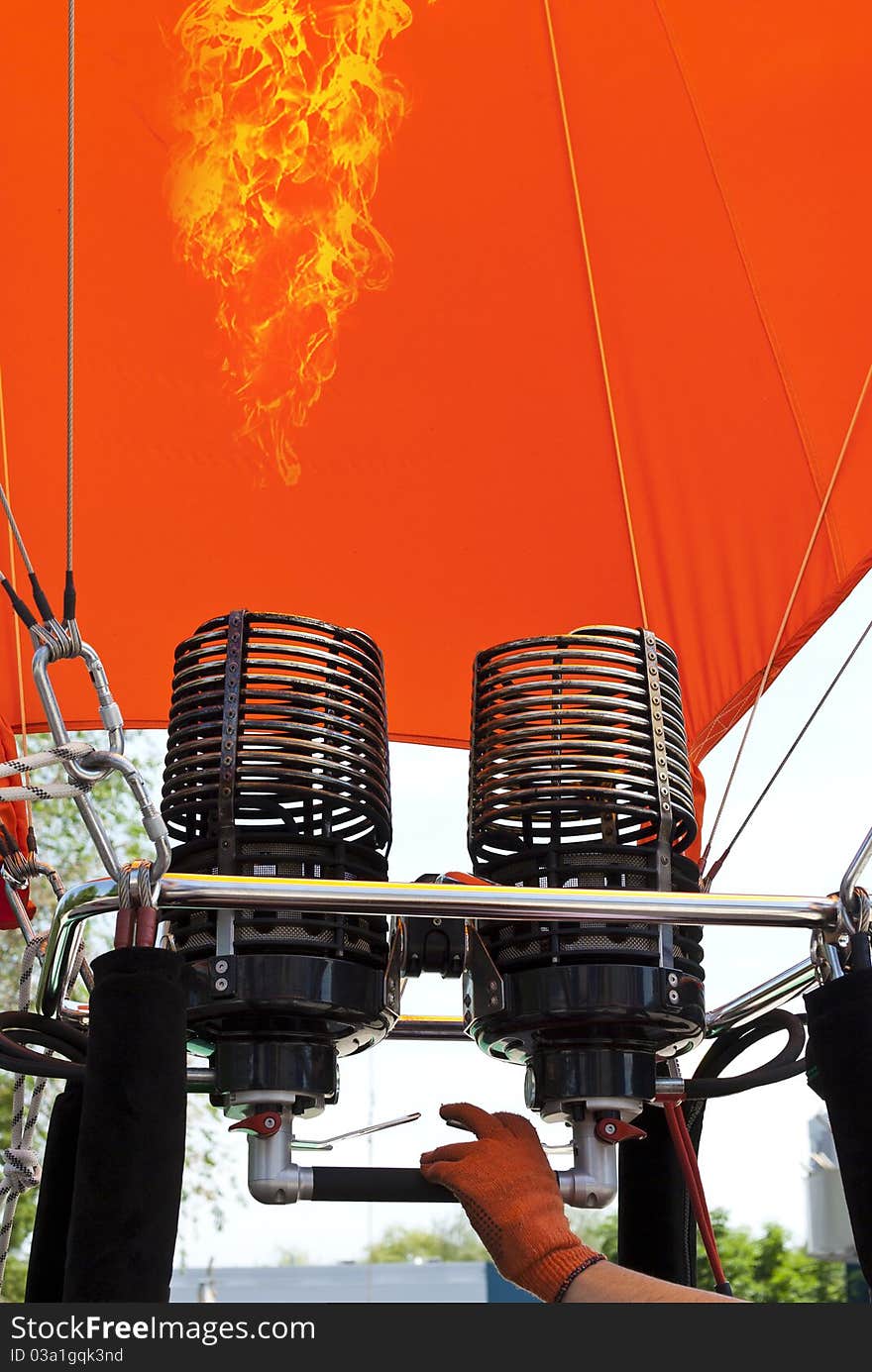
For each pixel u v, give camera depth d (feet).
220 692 4.33
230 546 8.27
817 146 7.95
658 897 4.09
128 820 29.76
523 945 4.30
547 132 8.26
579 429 8.45
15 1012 4.51
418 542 8.39
